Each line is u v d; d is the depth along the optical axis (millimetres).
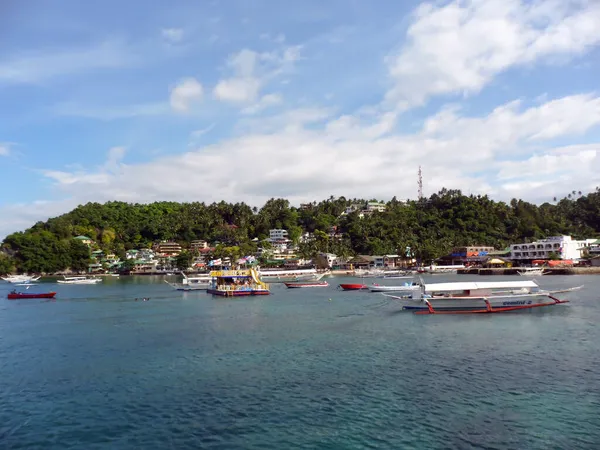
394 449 25797
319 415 30578
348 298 105625
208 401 33562
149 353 49312
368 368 41281
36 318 79875
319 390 35438
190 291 134500
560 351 46219
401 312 76875
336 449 25906
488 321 65375
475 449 25703
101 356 48469
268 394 34781
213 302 101312
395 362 43219
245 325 66750
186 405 32875
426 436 27297
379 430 28188
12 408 33156
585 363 41594
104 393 35969
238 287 116875
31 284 180250
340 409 31547
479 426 28547
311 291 129500
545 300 81875
